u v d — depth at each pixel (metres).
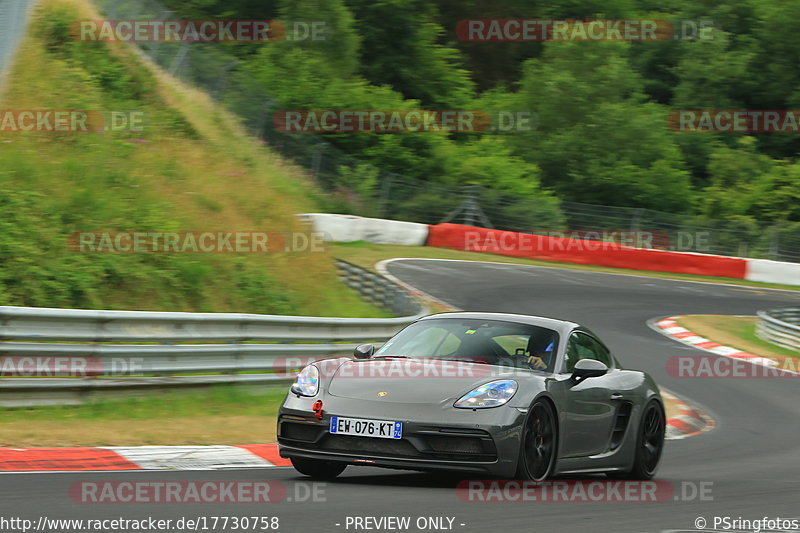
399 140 142.12
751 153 177.25
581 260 118.62
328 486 21.53
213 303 51.56
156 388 35.91
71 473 21.59
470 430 21.20
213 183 68.44
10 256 43.41
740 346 74.31
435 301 77.81
